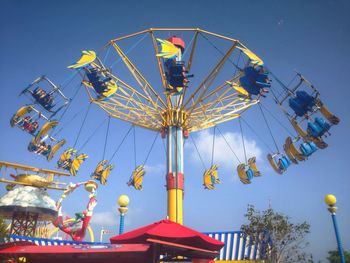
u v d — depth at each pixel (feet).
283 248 81.71
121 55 88.02
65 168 89.71
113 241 40.45
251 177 95.04
